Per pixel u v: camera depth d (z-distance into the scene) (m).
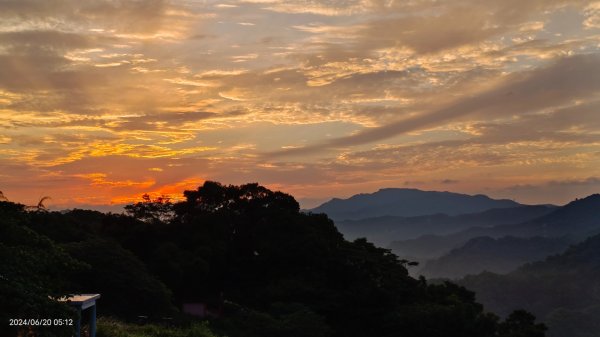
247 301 53.28
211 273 57.06
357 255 58.53
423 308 52.41
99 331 22.25
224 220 61.06
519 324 57.03
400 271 62.00
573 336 169.88
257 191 65.19
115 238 54.44
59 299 15.03
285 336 41.19
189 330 29.17
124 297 36.53
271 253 57.22
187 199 64.19
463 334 50.62
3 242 13.41
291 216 62.00
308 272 55.75
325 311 51.94
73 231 43.91
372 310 52.34
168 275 49.41
